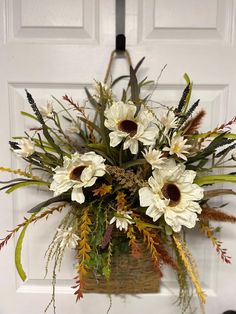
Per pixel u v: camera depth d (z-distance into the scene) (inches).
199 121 31.5
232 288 36.9
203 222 31.3
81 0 33.8
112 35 34.1
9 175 35.6
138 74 34.5
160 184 27.7
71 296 36.8
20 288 37.1
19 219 36.3
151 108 32.4
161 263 31.3
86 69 34.5
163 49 34.2
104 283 32.5
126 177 27.7
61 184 27.1
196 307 36.7
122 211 27.2
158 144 28.5
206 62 34.4
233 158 31.5
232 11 33.8
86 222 27.3
